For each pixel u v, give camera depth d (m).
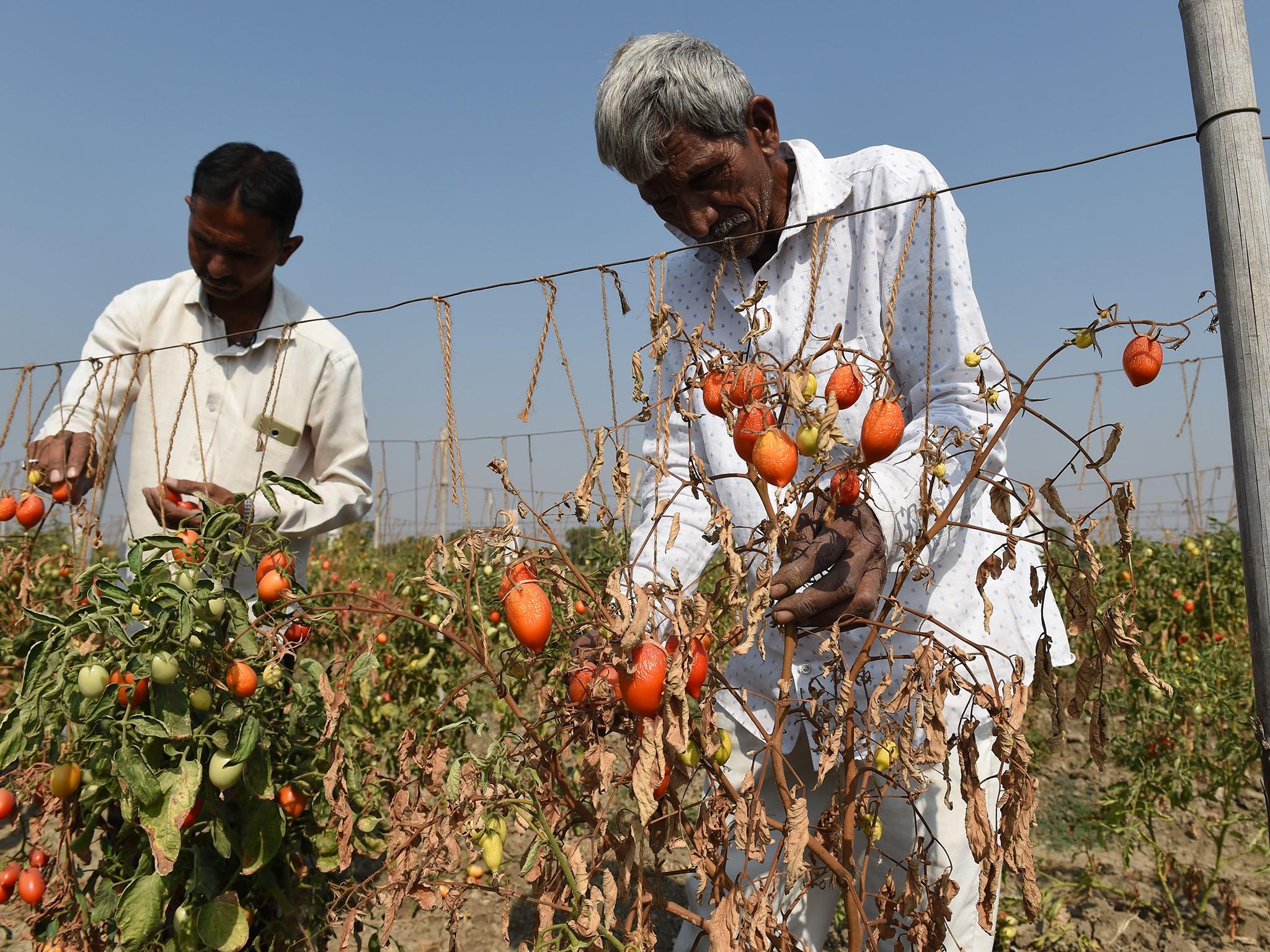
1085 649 2.01
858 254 1.95
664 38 1.81
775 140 1.93
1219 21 1.33
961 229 1.85
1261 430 1.30
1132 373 1.36
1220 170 1.32
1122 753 3.83
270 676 1.81
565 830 1.49
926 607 1.85
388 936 1.46
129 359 2.76
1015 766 1.28
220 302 2.78
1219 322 1.34
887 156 1.91
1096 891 3.68
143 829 1.98
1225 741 3.67
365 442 2.85
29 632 1.91
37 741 2.10
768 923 1.32
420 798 1.53
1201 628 5.89
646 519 2.21
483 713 4.83
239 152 2.49
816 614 1.36
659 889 1.44
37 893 2.07
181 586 1.81
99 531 2.58
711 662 1.45
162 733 1.74
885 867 1.97
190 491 2.30
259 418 2.69
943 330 1.79
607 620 1.27
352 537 8.23
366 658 2.00
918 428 1.75
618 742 3.13
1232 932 3.34
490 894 3.53
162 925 1.98
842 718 1.41
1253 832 4.20
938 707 1.30
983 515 1.88
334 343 2.79
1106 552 6.62
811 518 1.40
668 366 2.31
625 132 1.78
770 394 1.42
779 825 1.39
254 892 2.17
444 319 1.71
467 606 1.40
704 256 2.23
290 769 2.06
